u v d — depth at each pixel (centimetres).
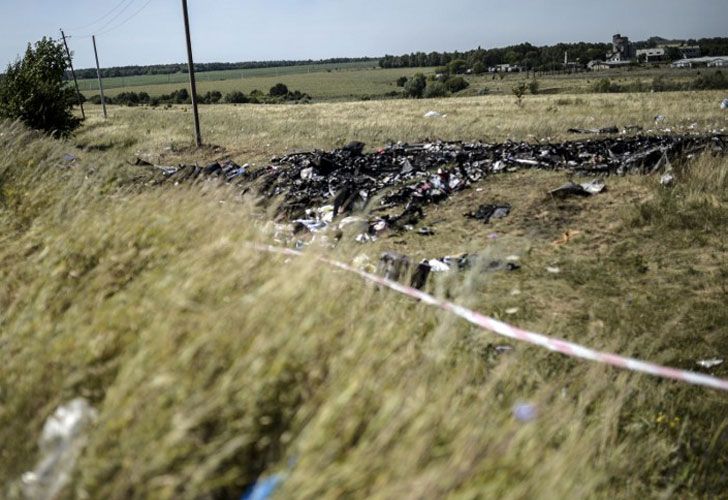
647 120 2333
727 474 354
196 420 203
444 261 734
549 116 2691
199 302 280
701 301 610
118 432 206
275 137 2308
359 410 221
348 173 1386
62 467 198
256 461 215
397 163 1459
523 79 11600
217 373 230
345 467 190
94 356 250
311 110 4447
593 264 731
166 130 2911
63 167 644
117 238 372
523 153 1400
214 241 362
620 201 958
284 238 558
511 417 283
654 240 797
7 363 263
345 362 250
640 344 509
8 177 572
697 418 409
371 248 691
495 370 374
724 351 507
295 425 221
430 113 3170
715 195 917
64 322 282
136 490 187
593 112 2783
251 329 247
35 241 405
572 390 395
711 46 15450
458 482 197
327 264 397
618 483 322
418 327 405
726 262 702
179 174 805
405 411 219
